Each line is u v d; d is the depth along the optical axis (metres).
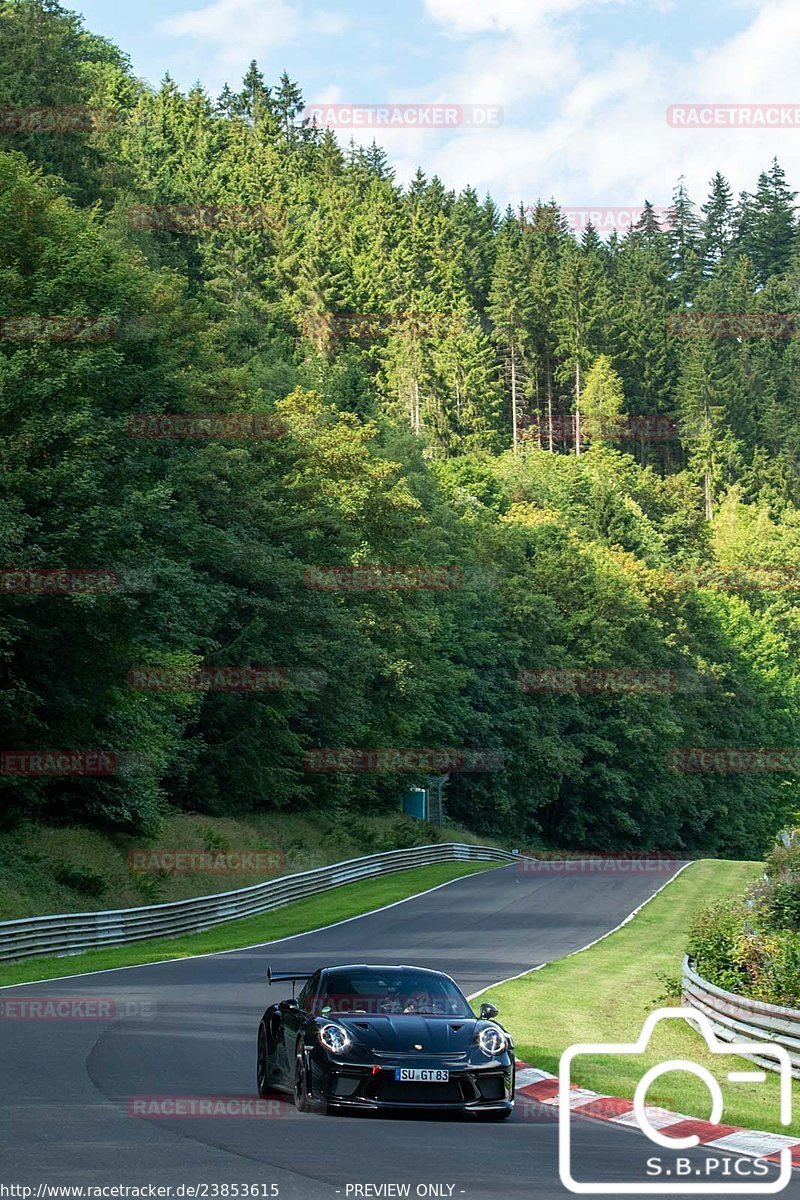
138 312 86.50
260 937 72.44
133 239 151.38
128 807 88.12
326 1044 23.95
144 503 73.00
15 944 58.28
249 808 116.50
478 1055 24.38
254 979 51.75
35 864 74.31
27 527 69.06
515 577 186.00
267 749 113.44
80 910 72.44
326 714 122.94
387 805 149.38
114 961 59.25
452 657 171.50
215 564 104.44
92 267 78.44
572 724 196.75
